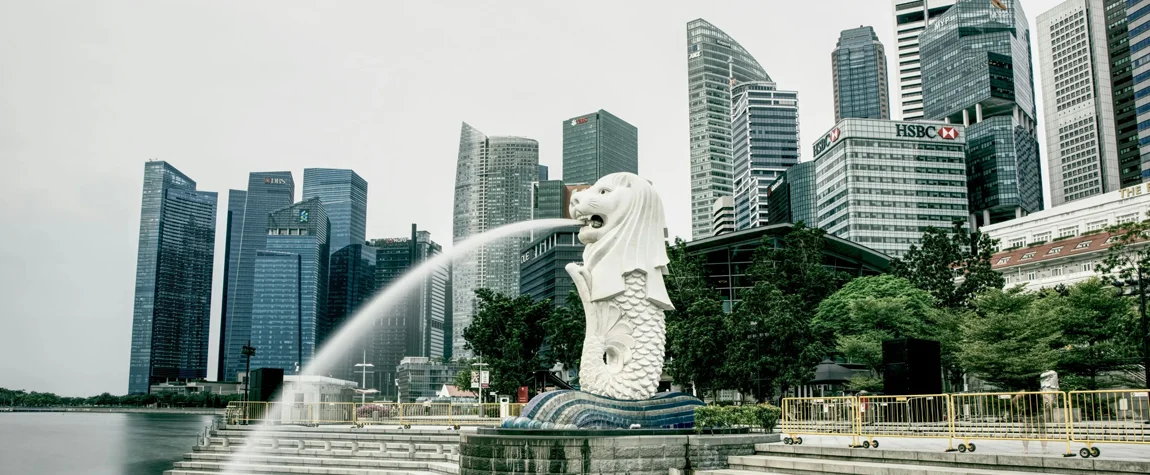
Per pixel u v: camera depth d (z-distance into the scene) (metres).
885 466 20.23
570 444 21.98
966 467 20.03
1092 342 46.03
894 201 160.62
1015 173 193.88
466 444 23.28
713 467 23.58
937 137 164.12
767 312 50.53
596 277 26.94
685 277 60.53
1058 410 20.78
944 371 54.09
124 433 90.69
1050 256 88.75
